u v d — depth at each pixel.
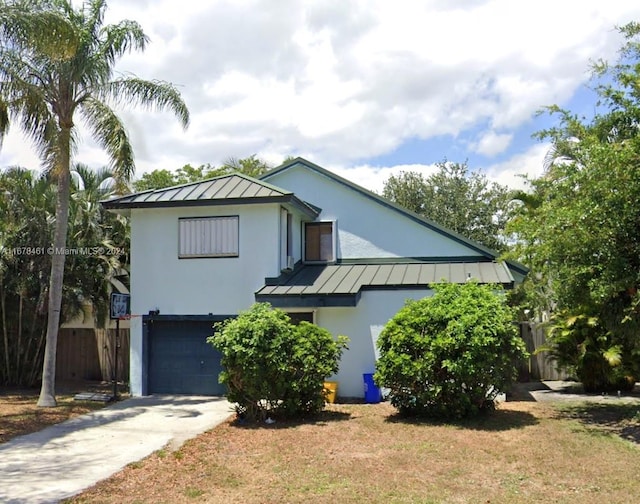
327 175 18.31
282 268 16.09
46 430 11.40
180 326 16.28
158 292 16.27
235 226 16.02
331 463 8.66
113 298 15.22
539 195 16.66
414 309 12.41
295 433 10.80
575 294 11.43
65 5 14.46
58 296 14.49
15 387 18.05
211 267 16.08
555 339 15.82
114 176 15.84
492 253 17.16
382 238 17.86
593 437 10.25
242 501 7.01
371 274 16.28
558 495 7.17
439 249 17.55
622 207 10.01
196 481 7.88
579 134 13.72
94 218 19.56
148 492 7.40
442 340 11.55
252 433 10.88
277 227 15.81
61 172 14.23
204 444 10.03
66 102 14.45
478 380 11.66
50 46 12.34
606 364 15.12
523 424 11.37
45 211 18.02
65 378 20.45
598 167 10.27
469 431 10.78
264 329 11.91
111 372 20.16
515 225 12.72
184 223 16.30
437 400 11.87
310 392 12.17
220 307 15.92
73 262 18.17
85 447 9.93
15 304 18.34
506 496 7.13
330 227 18.22
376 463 8.64
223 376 12.09
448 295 12.34
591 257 10.60
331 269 17.17
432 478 7.88
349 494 7.22
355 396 15.03
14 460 9.08
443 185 33.25
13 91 13.20
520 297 19.52
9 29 12.25
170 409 13.74
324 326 15.34
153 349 16.36
